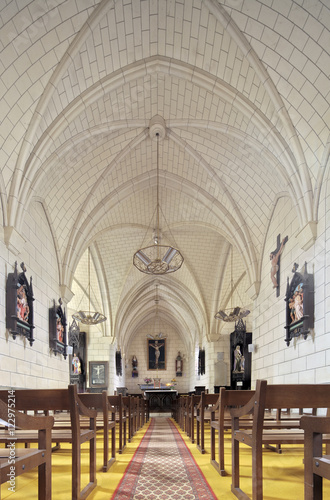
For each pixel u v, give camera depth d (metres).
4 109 7.46
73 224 12.56
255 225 12.56
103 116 10.10
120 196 13.58
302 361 8.62
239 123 9.86
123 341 27.95
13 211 8.15
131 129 11.23
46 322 10.71
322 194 8.05
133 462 5.47
